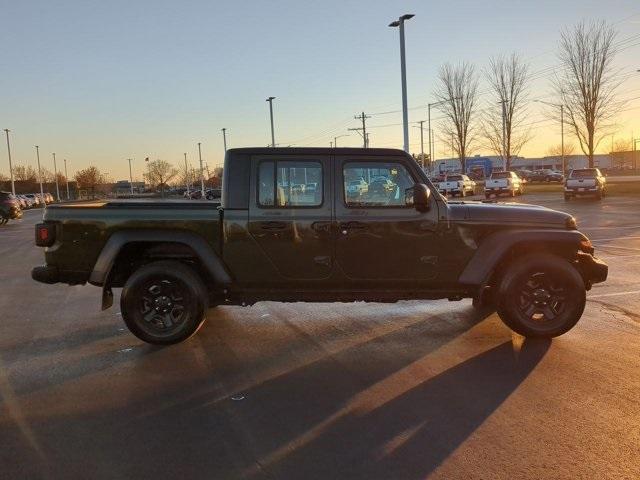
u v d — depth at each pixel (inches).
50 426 165.9
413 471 137.9
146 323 241.0
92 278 240.4
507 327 266.8
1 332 271.7
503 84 1766.7
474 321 279.3
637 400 179.2
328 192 238.2
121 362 223.8
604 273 250.8
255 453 148.3
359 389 192.1
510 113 1774.1
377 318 289.1
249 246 238.4
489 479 133.9
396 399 182.7
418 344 242.1
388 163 239.0
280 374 208.2
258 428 163.3
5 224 1192.2
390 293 244.4
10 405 181.8
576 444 150.7
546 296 241.0
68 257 241.8
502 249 239.0
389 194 240.8
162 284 240.7
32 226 1102.4
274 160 238.2
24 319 299.7
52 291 385.7
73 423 167.9
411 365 215.3
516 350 231.0
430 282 242.4
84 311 319.9
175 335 240.1
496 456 144.6
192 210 239.3
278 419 169.2
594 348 231.9
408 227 238.1
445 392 187.8
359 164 238.8
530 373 204.1
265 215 237.5
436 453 146.6
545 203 1183.6
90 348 243.4
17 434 160.9
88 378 205.9
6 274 466.3
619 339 243.9
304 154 237.9
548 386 191.5
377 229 237.6
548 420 165.3
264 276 241.0
